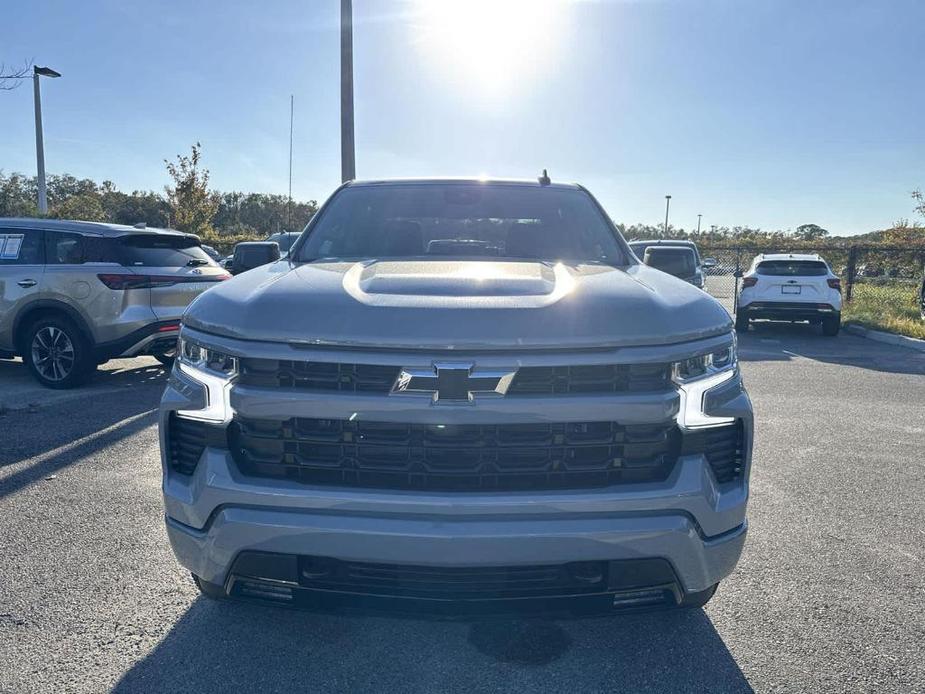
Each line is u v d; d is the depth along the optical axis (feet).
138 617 9.98
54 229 25.32
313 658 9.09
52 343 24.94
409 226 11.88
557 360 7.43
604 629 9.86
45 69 61.82
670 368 7.72
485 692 8.46
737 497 8.14
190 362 8.29
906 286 73.67
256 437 7.76
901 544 12.75
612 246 11.88
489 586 7.57
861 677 8.79
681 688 8.56
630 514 7.57
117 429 19.60
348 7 39.45
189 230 90.79
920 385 28.02
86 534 12.69
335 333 7.52
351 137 40.42
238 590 8.17
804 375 30.32
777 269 46.42
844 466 17.31
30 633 9.53
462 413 7.34
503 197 12.70
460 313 7.61
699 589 8.02
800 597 10.78
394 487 7.57
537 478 7.56
